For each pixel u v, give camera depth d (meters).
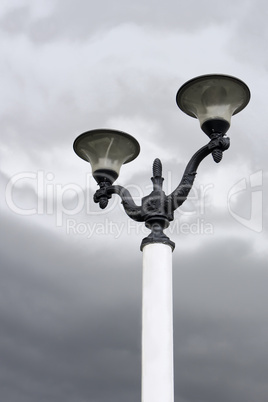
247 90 8.60
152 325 7.78
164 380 7.53
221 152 8.52
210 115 8.53
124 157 9.42
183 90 8.63
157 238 8.20
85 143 9.35
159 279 7.99
